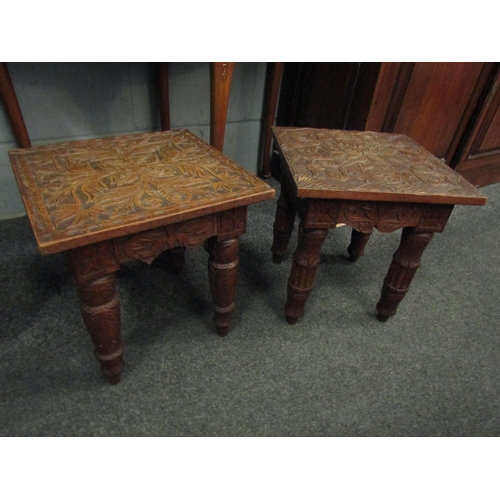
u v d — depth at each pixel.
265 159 1.76
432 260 1.39
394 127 1.39
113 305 0.72
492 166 1.88
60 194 0.70
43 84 1.25
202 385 0.88
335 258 1.34
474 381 0.95
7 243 1.24
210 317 1.05
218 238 0.79
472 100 1.53
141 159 0.85
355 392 0.90
